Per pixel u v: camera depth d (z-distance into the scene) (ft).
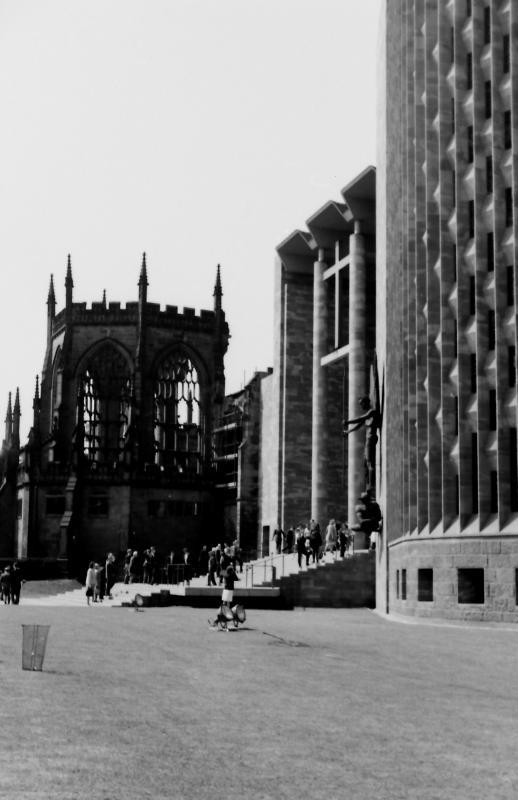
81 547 346.13
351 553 220.02
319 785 47.44
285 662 98.12
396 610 185.57
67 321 376.89
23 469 362.94
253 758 52.80
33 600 240.94
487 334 168.25
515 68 167.22
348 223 275.39
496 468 164.25
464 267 173.06
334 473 287.07
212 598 199.00
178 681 81.30
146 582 265.75
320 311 286.25
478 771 52.11
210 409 381.19
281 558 253.44
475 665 102.37
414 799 45.70
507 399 163.63
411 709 71.82
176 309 381.60
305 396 305.73
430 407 176.86
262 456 335.67
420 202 187.42
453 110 181.06
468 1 179.93
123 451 360.48
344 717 67.05
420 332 183.21
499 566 160.04
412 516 181.98
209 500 362.94
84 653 98.43
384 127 216.74
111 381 377.30
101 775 47.21
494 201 168.35
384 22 219.20
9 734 55.72
